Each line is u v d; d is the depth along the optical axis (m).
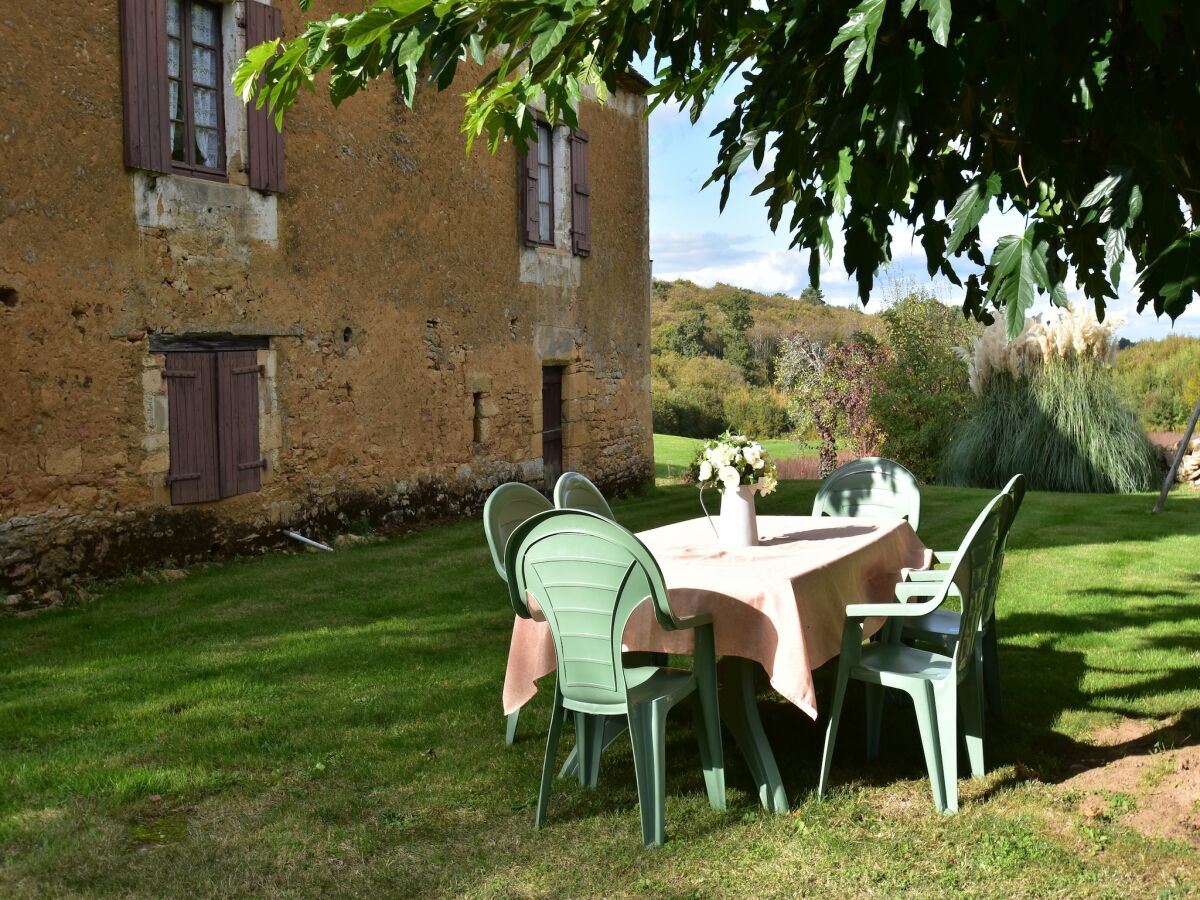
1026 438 13.20
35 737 3.70
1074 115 2.36
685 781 3.37
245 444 7.91
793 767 3.48
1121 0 2.35
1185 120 2.41
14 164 6.18
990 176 2.48
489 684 4.39
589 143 12.38
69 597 6.34
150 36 6.96
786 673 3.01
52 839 2.84
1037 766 3.43
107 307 6.79
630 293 13.48
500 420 10.93
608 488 12.99
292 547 8.32
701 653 3.11
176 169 7.32
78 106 6.56
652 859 2.77
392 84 9.23
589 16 2.76
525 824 3.01
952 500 10.98
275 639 5.21
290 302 8.27
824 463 19.36
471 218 10.35
